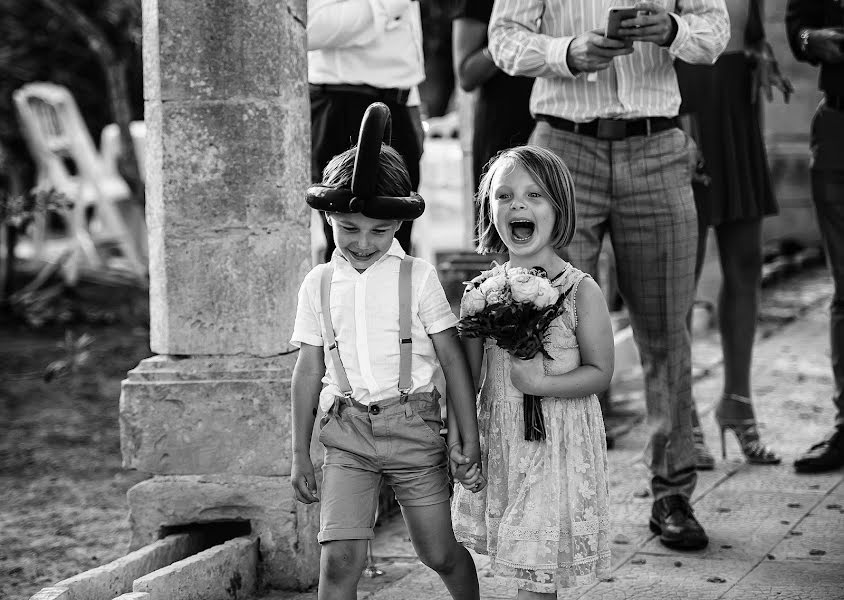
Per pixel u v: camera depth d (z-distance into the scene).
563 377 4.81
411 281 4.86
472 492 4.90
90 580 5.52
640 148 6.29
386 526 7.29
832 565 6.19
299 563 6.15
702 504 7.39
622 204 6.41
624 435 9.42
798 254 19.41
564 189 4.93
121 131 14.03
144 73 6.37
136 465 6.29
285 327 6.36
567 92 6.33
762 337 13.73
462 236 14.64
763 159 8.52
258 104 6.16
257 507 6.15
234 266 6.23
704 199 8.13
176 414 6.22
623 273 6.59
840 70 8.01
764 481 7.90
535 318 4.66
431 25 18.91
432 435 4.84
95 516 8.75
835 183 8.14
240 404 6.16
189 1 6.12
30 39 17.05
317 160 7.13
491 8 8.00
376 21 6.82
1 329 15.18
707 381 11.43
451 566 4.96
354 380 4.83
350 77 7.00
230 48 6.13
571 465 4.88
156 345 6.46
